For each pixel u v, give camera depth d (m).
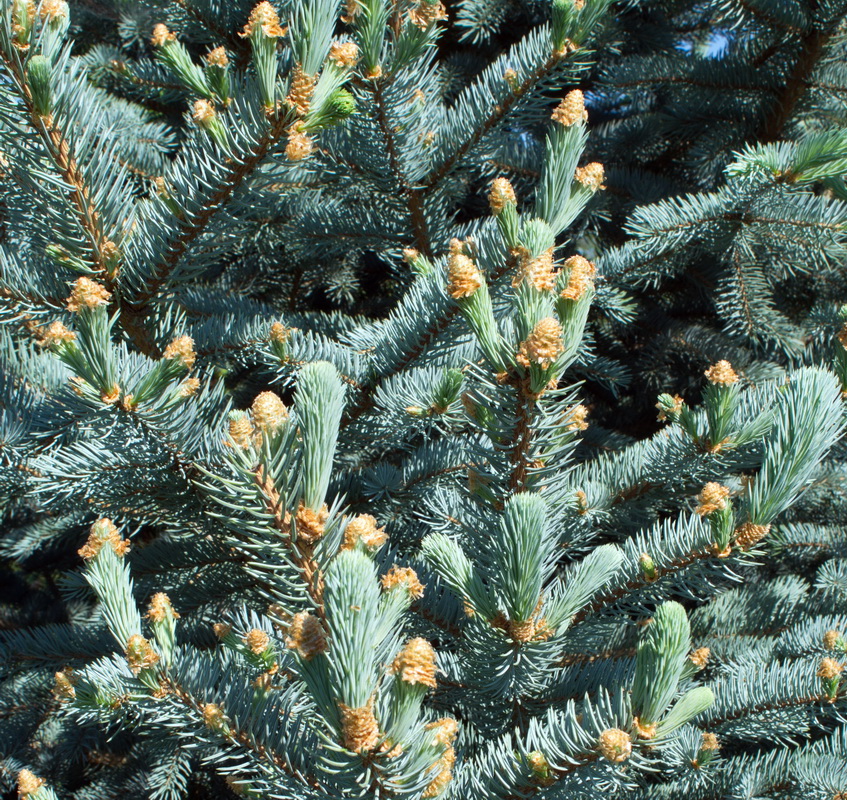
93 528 0.94
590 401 2.01
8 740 1.63
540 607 0.97
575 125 1.00
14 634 1.22
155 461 1.01
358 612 0.83
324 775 0.89
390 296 1.95
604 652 1.12
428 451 1.18
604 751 0.87
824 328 1.51
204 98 1.06
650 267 1.49
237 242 1.10
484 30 1.85
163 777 1.28
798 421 0.98
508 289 1.10
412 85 1.17
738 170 1.19
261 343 1.15
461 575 0.96
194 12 1.44
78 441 1.04
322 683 0.84
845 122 1.66
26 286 1.04
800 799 1.08
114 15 2.06
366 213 1.43
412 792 0.86
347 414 1.16
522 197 1.78
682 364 1.87
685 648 0.87
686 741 1.08
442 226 1.44
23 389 1.10
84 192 0.99
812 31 1.54
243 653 0.92
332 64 0.97
